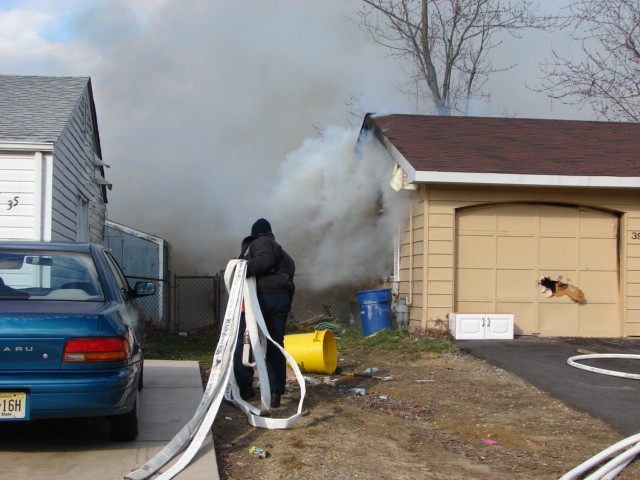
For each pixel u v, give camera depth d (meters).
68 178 11.79
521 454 5.75
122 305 5.50
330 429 6.26
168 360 10.13
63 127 10.60
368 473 5.07
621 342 11.61
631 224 12.33
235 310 6.20
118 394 4.82
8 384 4.60
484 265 12.16
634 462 5.46
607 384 8.27
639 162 12.67
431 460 5.50
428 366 9.67
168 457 4.98
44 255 5.74
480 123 14.94
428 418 6.95
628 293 12.25
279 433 6.05
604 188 12.01
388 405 7.42
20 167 10.05
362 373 9.13
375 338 11.77
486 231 12.19
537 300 12.23
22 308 4.88
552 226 12.32
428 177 11.42
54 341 4.70
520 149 13.12
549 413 7.12
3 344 4.62
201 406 5.52
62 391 4.66
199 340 13.15
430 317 11.83
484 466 5.39
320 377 8.84
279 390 6.92
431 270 11.85
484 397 7.80
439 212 11.90
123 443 5.50
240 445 5.66
